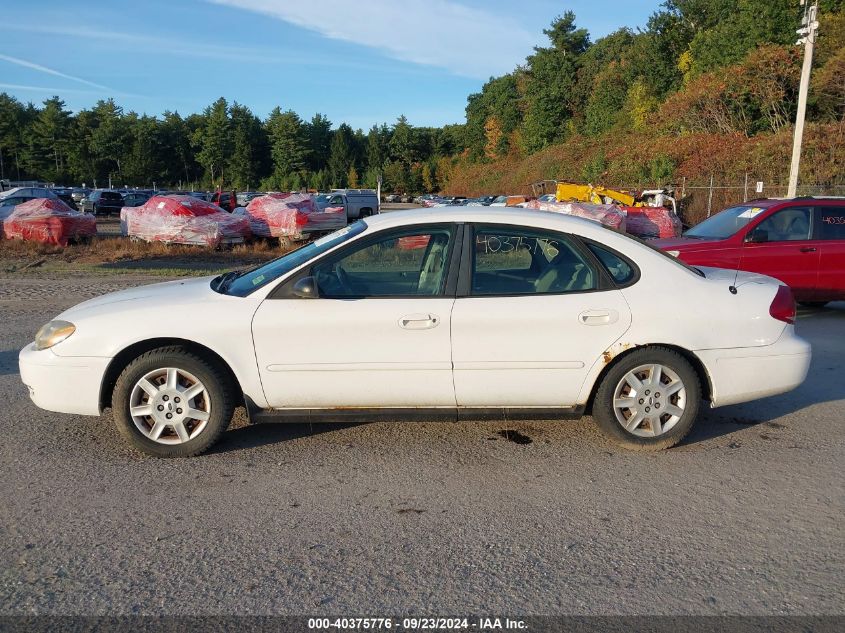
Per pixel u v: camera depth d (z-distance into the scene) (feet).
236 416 17.92
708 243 31.19
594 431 16.89
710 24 173.58
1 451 15.33
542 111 236.22
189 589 10.09
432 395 14.85
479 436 16.52
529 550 11.23
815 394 20.21
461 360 14.69
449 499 13.09
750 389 15.51
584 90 226.99
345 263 15.16
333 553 11.11
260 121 360.69
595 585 10.23
